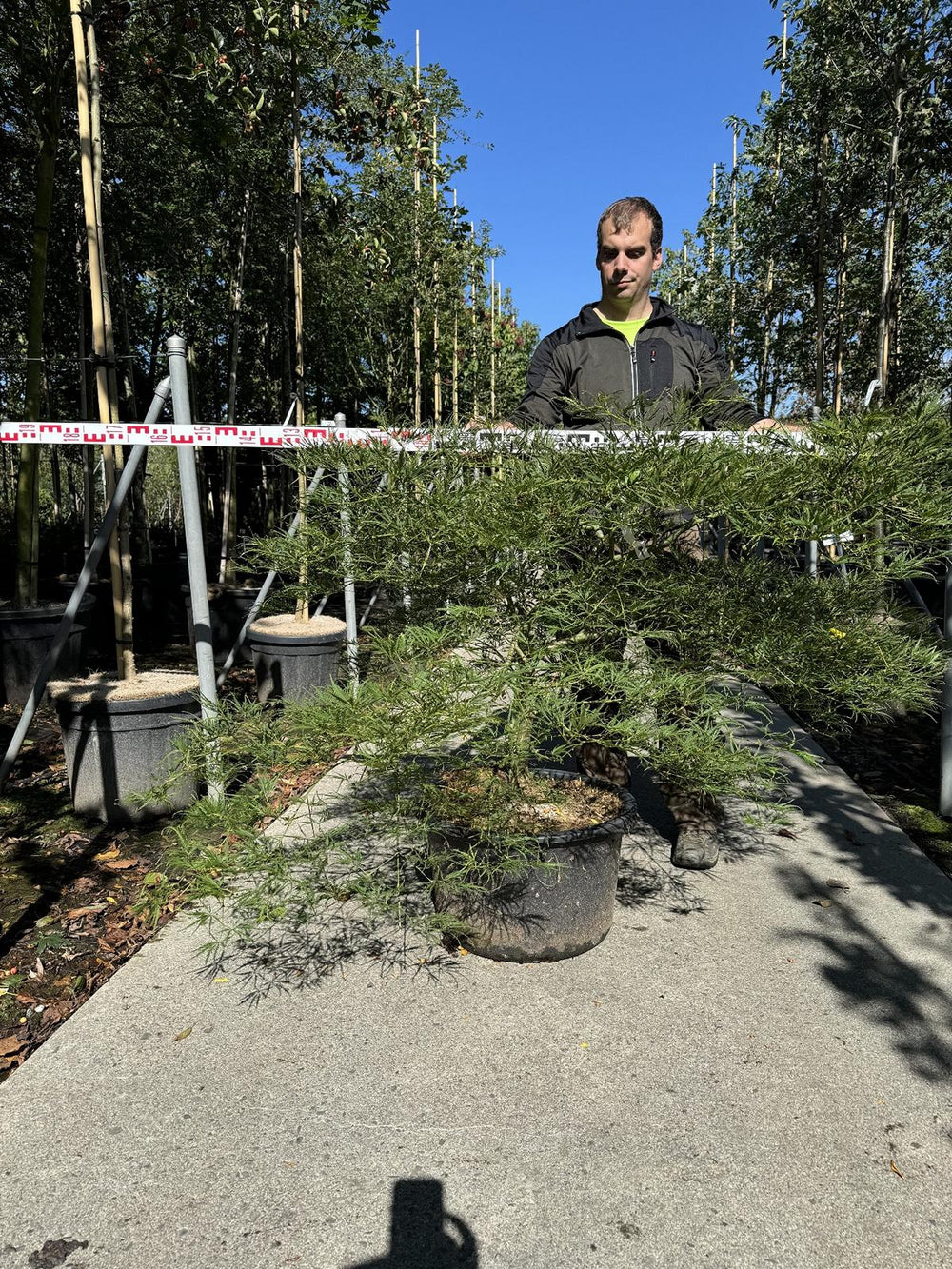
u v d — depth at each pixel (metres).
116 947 2.36
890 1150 1.55
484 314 12.80
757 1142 1.57
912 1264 1.32
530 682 1.76
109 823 3.27
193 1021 1.94
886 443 1.64
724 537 2.06
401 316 10.25
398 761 1.57
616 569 1.90
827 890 2.59
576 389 2.64
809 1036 1.88
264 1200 1.44
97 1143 1.57
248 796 1.85
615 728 1.71
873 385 3.43
